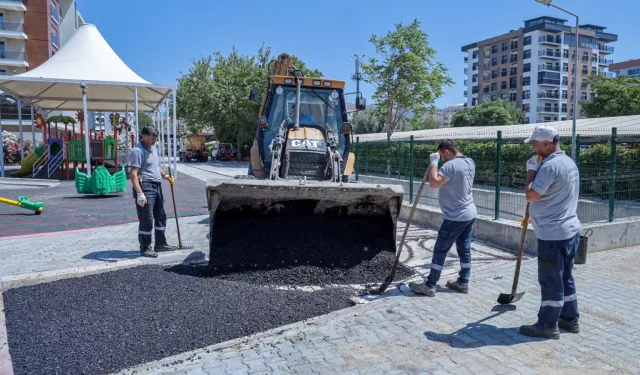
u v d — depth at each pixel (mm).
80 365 3410
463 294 5078
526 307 4652
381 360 3525
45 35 43312
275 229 6129
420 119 24984
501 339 3904
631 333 4031
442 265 5016
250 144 39062
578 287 5320
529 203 4172
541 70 75500
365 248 6090
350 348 3732
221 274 5594
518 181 9688
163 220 6711
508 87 80875
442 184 4836
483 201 8898
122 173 14469
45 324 4094
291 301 4754
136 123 18750
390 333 4031
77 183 13766
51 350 3629
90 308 4414
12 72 42875
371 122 38812
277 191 5586
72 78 18406
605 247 7250
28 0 42562
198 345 3805
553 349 3709
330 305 4727
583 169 8328
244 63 36844
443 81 22891
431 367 3408
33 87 20422
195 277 5395
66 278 5355
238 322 4215
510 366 3414
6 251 6949
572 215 3881
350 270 5742
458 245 5145
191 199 13703
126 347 3693
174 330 3996
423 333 4027
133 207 11820
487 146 15023
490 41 83312
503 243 7562
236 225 6094
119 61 20047
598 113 46031
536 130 3932
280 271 5637
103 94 22562
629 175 7816
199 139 41406
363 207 6199
